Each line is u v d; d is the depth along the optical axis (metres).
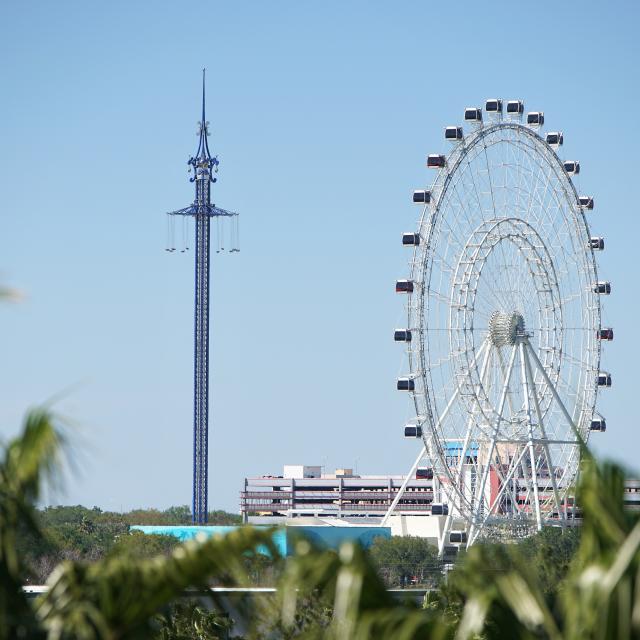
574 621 52.81
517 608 55.28
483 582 58.19
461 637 55.66
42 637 57.47
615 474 57.56
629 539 51.03
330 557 57.75
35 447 57.09
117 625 58.59
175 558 59.75
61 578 59.34
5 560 57.75
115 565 58.97
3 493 57.75
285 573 58.69
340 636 56.59
